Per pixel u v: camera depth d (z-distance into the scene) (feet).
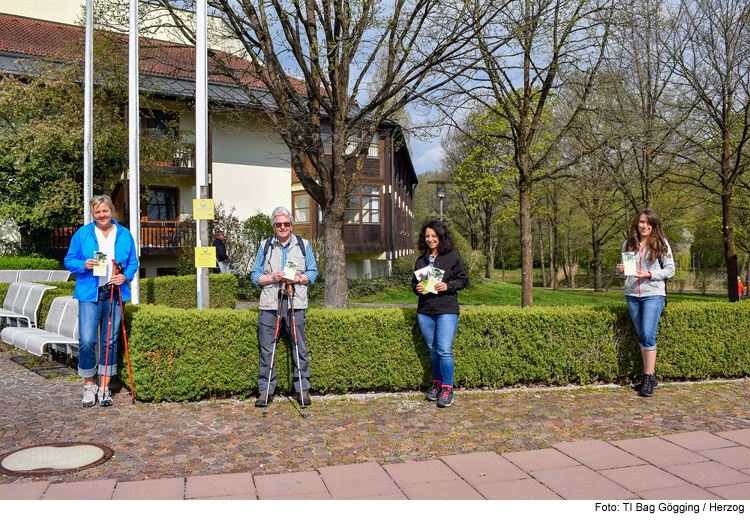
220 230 62.23
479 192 87.76
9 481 11.34
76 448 13.38
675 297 96.32
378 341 18.94
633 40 33.12
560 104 43.73
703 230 113.09
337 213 32.78
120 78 42.01
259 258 17.72
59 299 23.49
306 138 32.17
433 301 17.75
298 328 17.48
